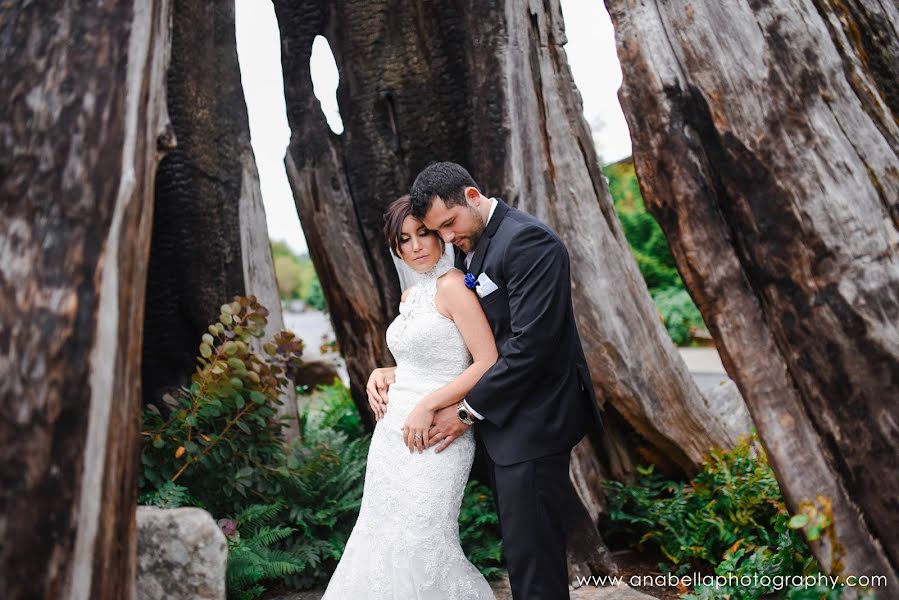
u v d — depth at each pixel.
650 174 2.71
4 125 1.85
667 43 2.69
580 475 3.93
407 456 2.70
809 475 2.46
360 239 4.12
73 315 1.74
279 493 3.67
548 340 2.52
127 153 1.90
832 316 2.43
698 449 4.29
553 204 4.01
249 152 4.27
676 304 11.80
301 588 3.44
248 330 3.54
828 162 2.49
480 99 3.80
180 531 2.75
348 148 4.08
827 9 2.71
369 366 4.27
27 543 1.60
